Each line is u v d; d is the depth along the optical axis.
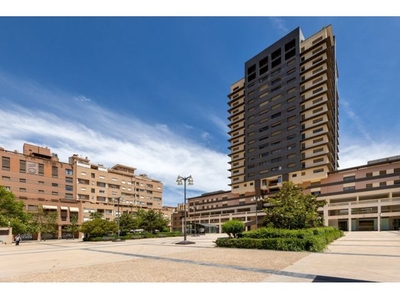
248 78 76.31
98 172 71.88
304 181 57.97
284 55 67.38
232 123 78.69
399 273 7.92
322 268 8.81
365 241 21.64
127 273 8.41
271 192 64.75
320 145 56.06
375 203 44.12
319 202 26.33
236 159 74.94
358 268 8.76
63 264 10.93
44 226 47.41
